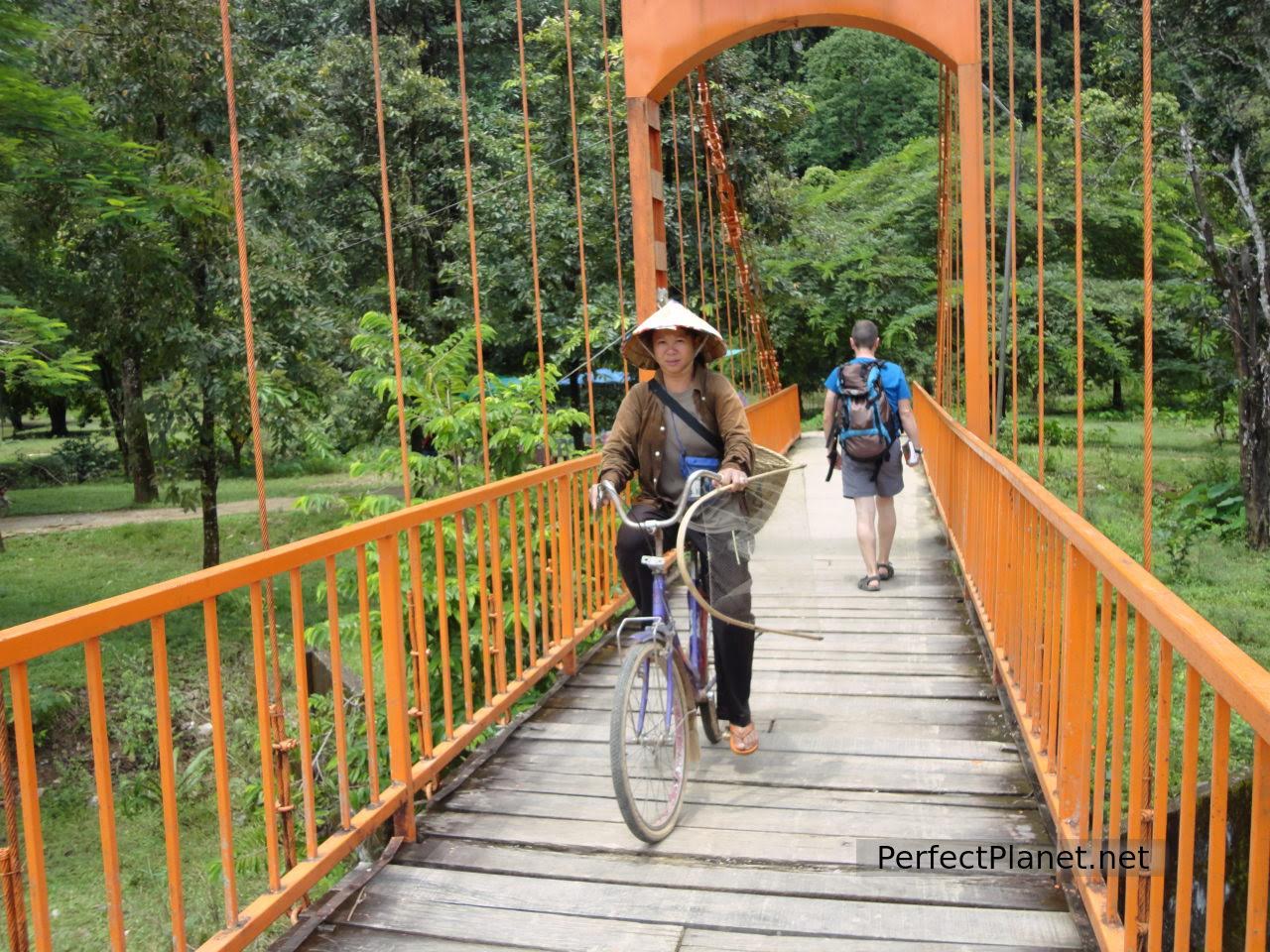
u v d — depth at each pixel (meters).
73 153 9.92
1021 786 3.11
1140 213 20.84
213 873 5.53
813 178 28.48
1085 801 2.34
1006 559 3.83
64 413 37.16
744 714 3.22
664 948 2.31
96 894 6.00
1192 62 12.82
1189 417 20.25
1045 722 2.90
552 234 13.64
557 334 12.64
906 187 25.14
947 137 8.88
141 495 21.45
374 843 4.68
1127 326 22.38
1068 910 2.40
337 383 13.52
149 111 12.09
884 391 5.82
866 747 3.46
